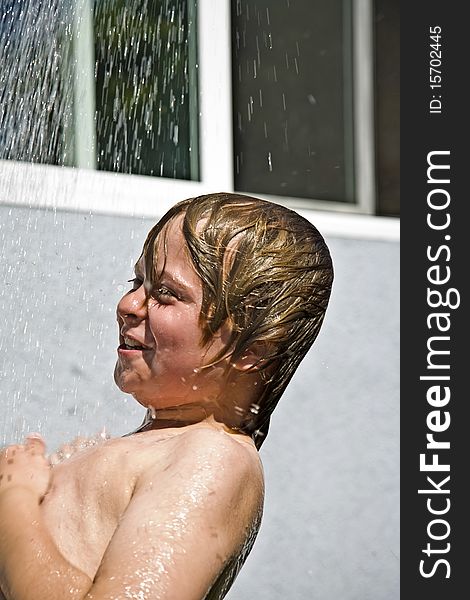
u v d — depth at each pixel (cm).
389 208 668
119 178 499
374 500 603
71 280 455
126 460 163
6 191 435
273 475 570
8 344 420
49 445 403
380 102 673
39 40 449
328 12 655
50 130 463
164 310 174
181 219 178
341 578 584
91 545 157
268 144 623
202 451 159
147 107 529
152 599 141
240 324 173
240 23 602
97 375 448
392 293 629
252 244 175
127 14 514
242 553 162
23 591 150
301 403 586
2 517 162
